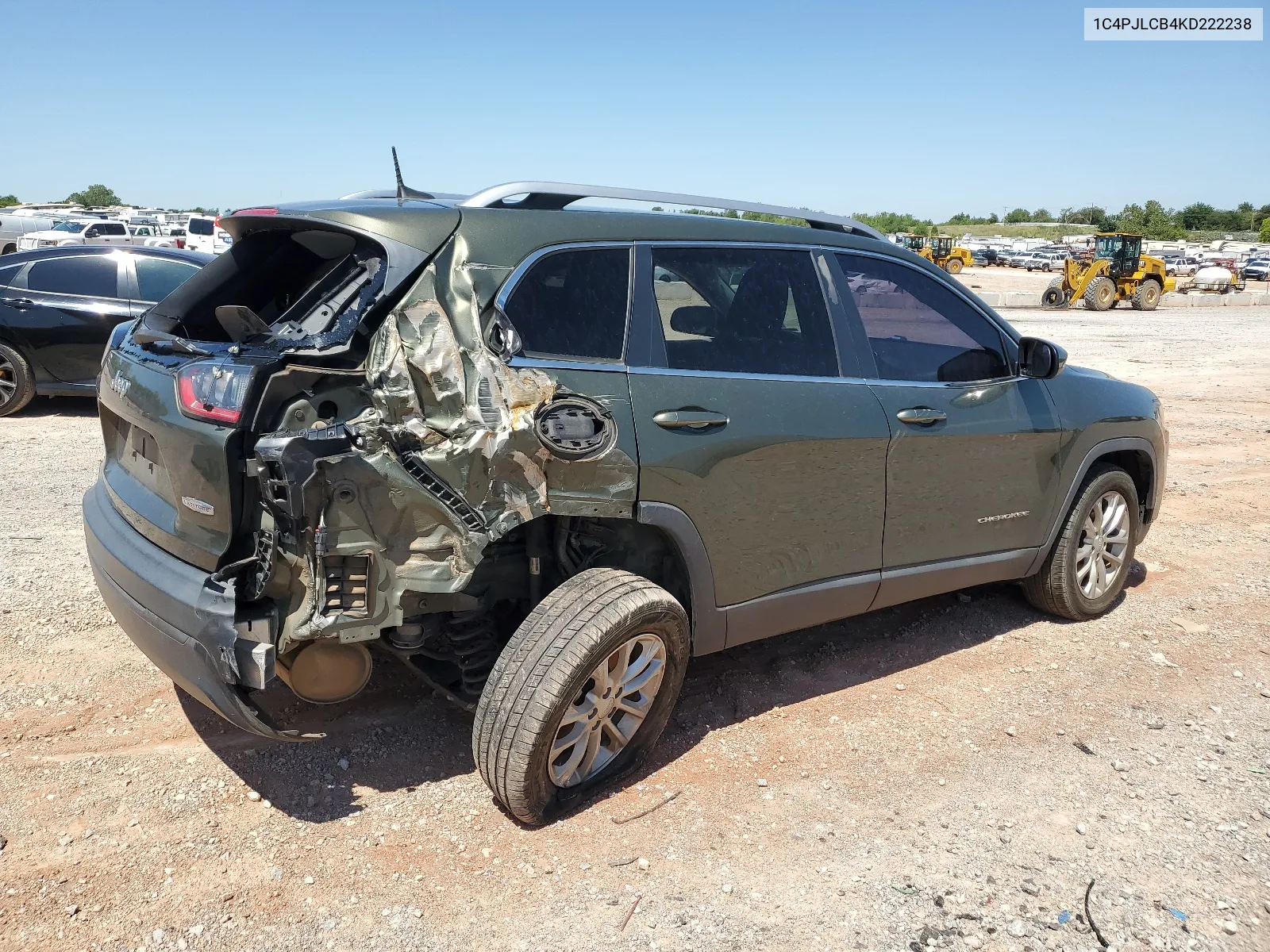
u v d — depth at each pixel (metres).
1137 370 15.16
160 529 2.95
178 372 2.83
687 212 3.59
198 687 2.78
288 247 3.54
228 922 2.59
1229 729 3.81
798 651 4.40
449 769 3.36
